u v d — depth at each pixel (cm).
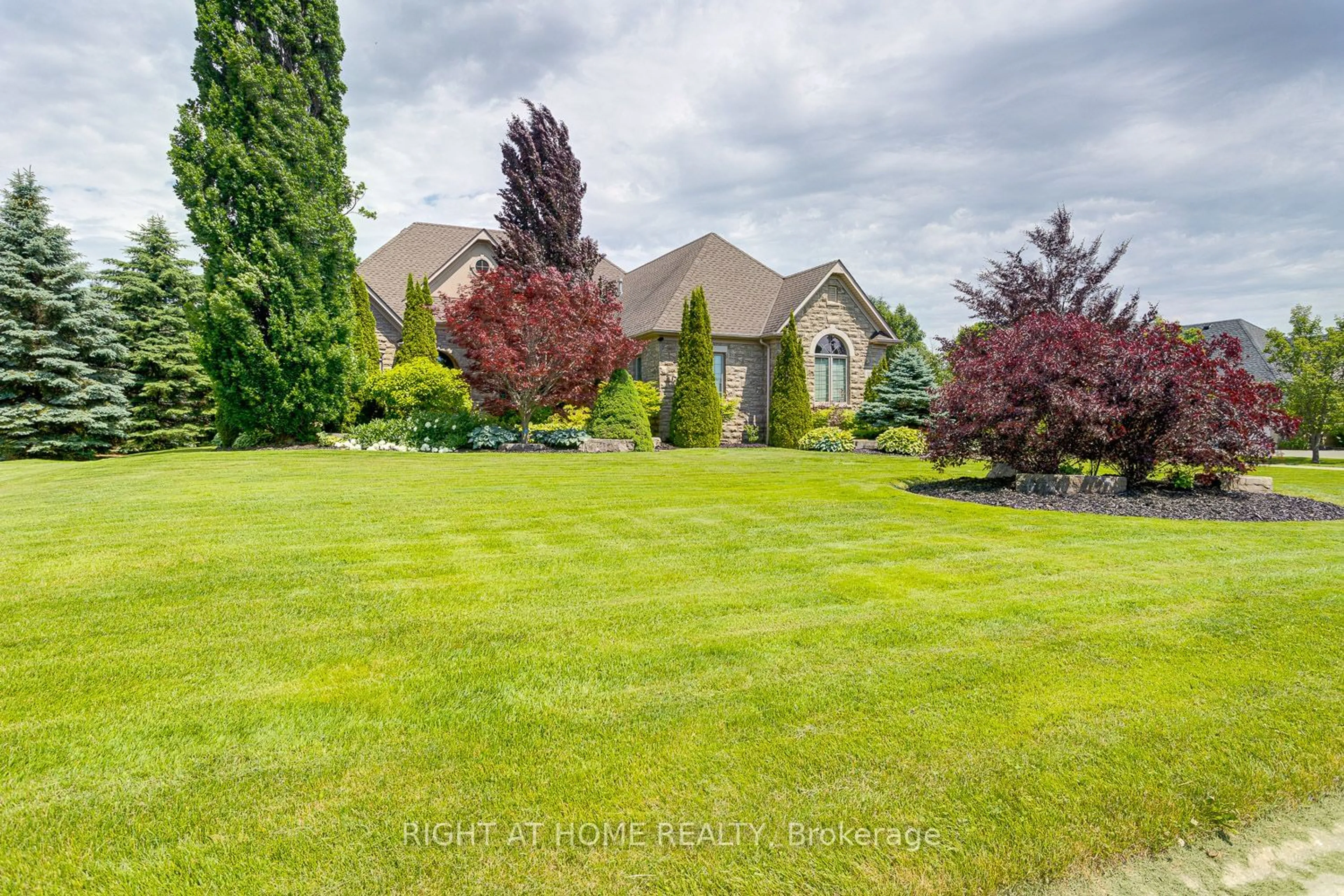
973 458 967
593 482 953
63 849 188
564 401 1675
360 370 1642
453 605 400
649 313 2123
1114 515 728
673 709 270
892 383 2008
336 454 1338
